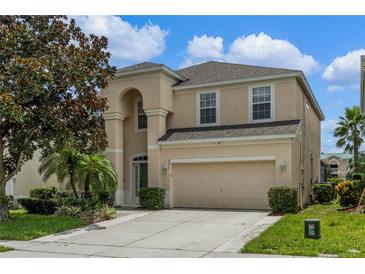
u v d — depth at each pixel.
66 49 14.38
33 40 14.41
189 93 20.98
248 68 21.41
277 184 17.02
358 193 15.84
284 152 16.98
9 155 16.98
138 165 21.61
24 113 13.73
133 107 21.89
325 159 62.72
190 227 12.87
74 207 16.31
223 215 15.70
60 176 18.39
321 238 9.67
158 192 18.48
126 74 20.38
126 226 13.45
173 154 19.30
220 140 18.09
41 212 17.22
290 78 18.89
